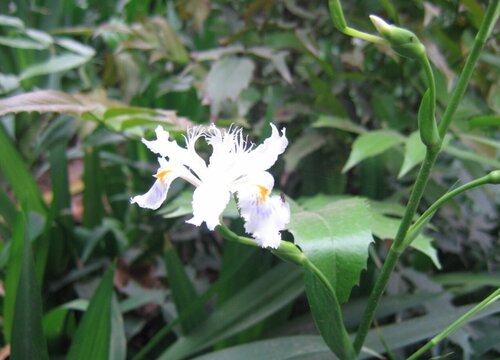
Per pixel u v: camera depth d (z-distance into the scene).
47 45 0.34
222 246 0.34
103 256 0.33
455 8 0.28
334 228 0.17
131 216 0.36
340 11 0.14
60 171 0.31
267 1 0.30
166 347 0.29
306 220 0.18
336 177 0.30
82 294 0.30
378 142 0.25
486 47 0.28
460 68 0.29
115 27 0.32
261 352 0.22
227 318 0.25
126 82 0.32
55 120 0.32
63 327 0.26
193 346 0.25
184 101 0.38
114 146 0.39
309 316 0.27
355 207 0.18
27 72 0.32
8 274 0.24
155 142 0.17
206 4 0.33
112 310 0.26
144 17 0.33
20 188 0.29
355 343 0.19
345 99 0.32
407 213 0.17
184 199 0.23
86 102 0.25
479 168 0.29
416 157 0.23
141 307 0.30
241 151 0.17
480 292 0.30
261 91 0.32
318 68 0.32
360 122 0.32
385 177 0.32
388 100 0.30
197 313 0.26
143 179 0.36
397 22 0.27
